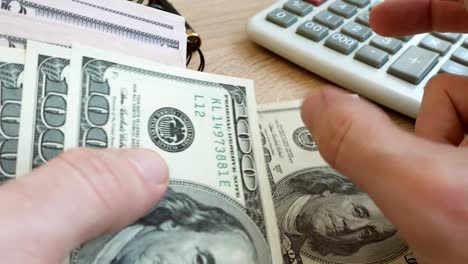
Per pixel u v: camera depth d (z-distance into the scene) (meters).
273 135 0.40
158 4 0.49
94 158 0.23
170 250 0.28
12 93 0.31
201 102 0.35
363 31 0.47
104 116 0.32
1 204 0.21
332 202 0.35
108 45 0.37
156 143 0.32
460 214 0.21
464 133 0.36
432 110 0.36
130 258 0.27
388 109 0.44
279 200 0.35
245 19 0.52
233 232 0.30
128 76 0.34
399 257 0.32
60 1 0.37
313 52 0.46
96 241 0.26
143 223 0.28
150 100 0.34
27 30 0.35
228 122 0.35
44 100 0.31
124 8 0.39
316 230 0.33
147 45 0.39
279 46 0.47
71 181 0.22
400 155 0.23
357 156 0.24
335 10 0.49
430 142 0.24
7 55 0.32
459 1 0.40
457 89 0.35
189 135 0.33
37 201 0.21
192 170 0.32
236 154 0.34
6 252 0.20
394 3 0.41
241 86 0.37
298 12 0.49
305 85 0.46
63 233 0.22
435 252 0.23
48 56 0.33
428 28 0.43
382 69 0.44
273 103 0.43
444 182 0.22
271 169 0.37
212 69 0.46
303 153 0.39
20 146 0.29
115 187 0.23
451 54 0.45
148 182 0.25
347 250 0.33
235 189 0.32
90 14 0.38
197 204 0.31
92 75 0.33
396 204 0.23
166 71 0.36
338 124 0.25
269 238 0.31
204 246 0.29
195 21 0.52
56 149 0.30
